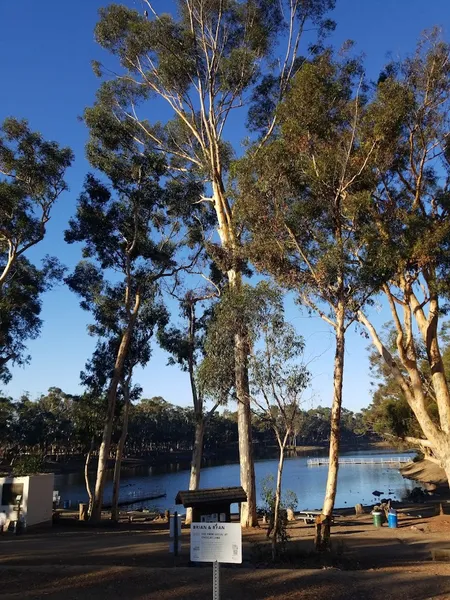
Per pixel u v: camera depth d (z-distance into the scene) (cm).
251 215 1697
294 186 1677
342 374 1570
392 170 1786
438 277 1709
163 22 2492
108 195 2961
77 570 1062
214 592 659
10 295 3300
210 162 2602
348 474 7481
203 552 672
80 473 8962
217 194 2523
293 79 1692
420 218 1608
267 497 1453
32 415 8462
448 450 1789
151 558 1366
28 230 2712
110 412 2817
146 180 2912
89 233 2912
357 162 1628
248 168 1700
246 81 2538
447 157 1805
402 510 2842
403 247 1564
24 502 2270
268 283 1463
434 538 1805
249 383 1391
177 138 2964
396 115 1545
